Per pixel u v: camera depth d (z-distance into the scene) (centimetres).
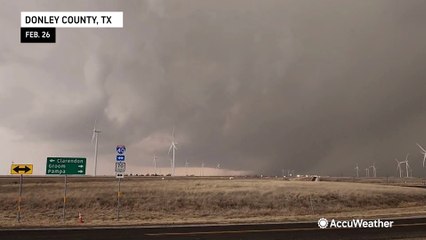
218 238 1753
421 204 5788
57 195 5194
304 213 4859
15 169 2934
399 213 3416
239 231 2005
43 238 1733
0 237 1762
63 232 1956
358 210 5181
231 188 6203
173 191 5741
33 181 7569
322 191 6069
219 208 4991
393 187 7469
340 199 5675
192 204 5094
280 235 1859
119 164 2997
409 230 2050
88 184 6631
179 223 2462
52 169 3009
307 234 1894
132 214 4416
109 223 2497
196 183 7338
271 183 7531
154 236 1806
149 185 6575
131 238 1738
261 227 2203
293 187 6531
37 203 4806
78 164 3077
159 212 4681
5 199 4881
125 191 5603
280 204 5266
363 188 6762
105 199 5091
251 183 7481
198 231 2005
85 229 2105
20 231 2002
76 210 4631
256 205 5175
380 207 5509
